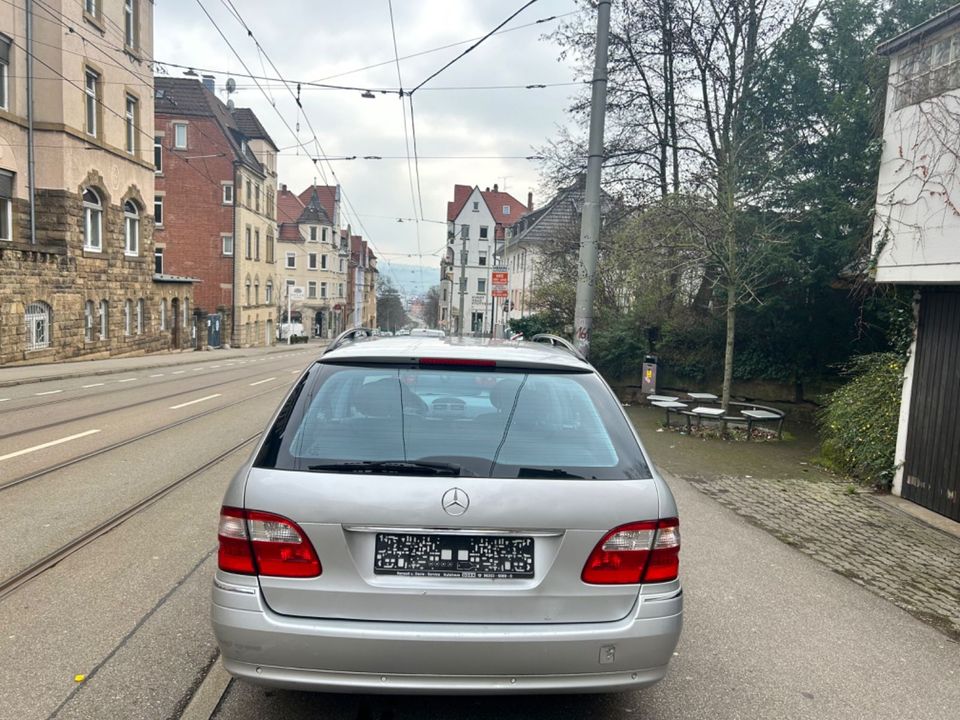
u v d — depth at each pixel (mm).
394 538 2732
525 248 39969
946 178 6957
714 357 15125
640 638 2754
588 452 2996
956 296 7164
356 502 2707
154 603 4344
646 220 13609
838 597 4949
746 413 11820
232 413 12906
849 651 4113
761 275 12461
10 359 21688
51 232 24578
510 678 2695
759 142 12945
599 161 11445
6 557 5094
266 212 57969
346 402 3109
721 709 3418
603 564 2779
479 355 3391
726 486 8258
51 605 4289
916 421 7641
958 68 7066
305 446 2898
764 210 12766
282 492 2738
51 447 9148
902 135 7727
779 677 3766
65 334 24750
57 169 24453
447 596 2701
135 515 6191
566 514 2762
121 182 28734
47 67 24047
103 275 27500
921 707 3521
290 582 2697
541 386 3297
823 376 13977
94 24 25984
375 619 2695
